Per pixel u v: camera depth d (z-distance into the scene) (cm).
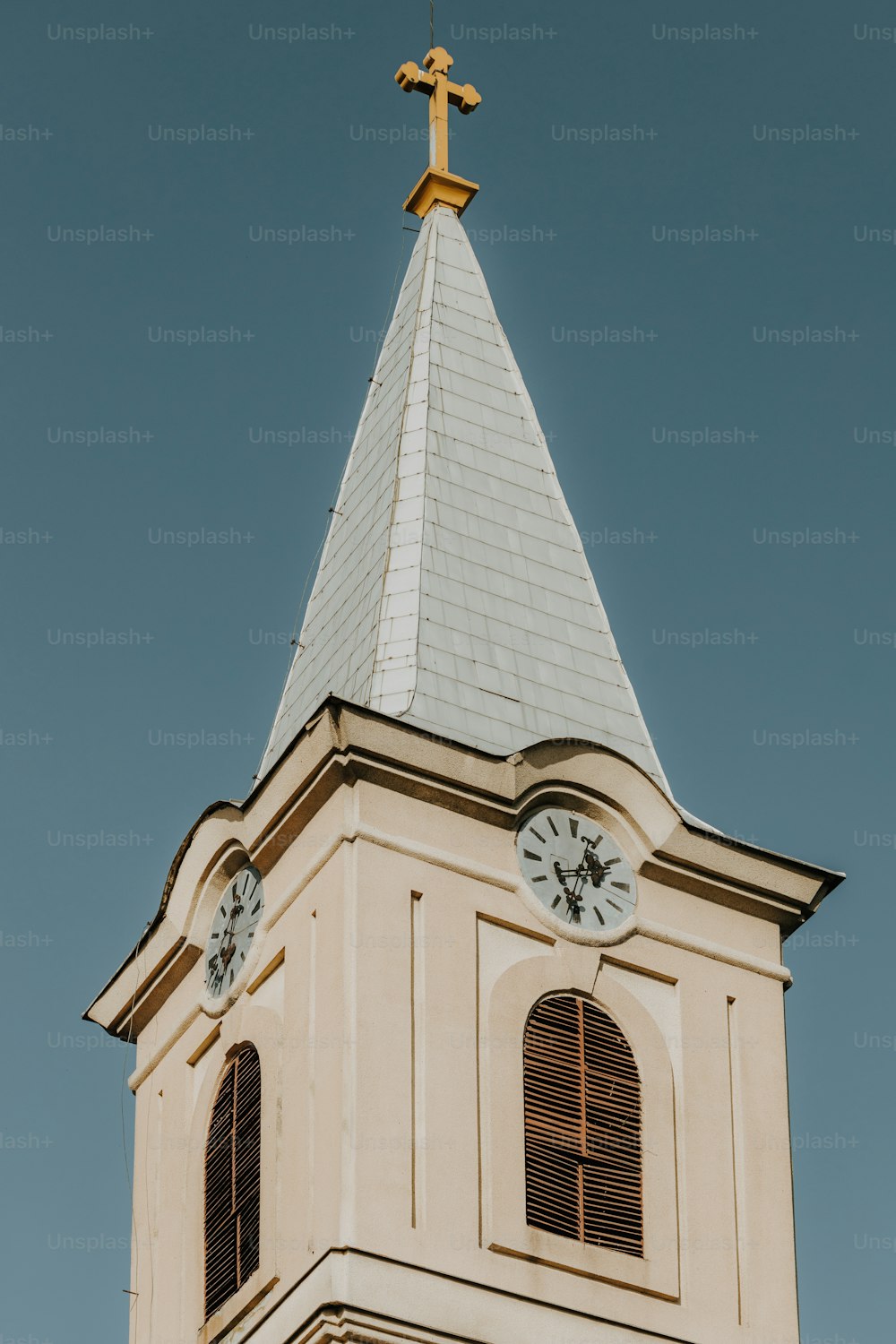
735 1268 6412
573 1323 6178
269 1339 6147
